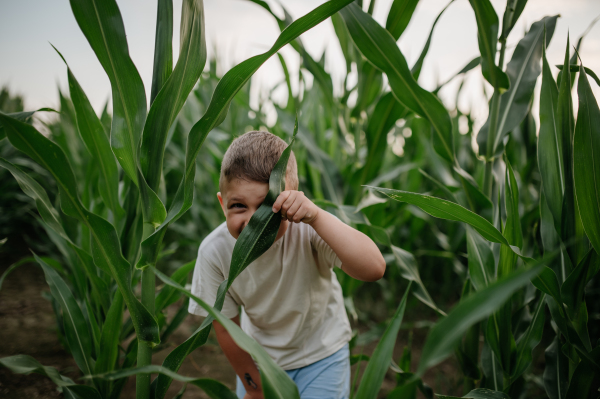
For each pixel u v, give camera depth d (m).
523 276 0.39
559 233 1.02
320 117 2.19
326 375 1.15
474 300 0.41
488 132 1.30
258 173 0.90
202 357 1.97
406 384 0.56
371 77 1.78
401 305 0.65
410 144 3.24
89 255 1.10
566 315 0.96
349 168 1.92
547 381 1.08
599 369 0.87
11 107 3.65
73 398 0.96
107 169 1.13
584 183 0.87
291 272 1.10
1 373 1.51
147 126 0.79
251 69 0.78
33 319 2.06
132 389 1.56
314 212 0.89
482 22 1.21
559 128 1.00
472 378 1.25
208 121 0.79
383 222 1.98
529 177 1.73
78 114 1.03
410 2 1.38
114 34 0.74
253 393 1.16
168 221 0.78
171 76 0.75
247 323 1.28
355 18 1.29
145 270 0.84
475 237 1.18
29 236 3.34
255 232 0.78
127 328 1.31
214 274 1.10
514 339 1.20
